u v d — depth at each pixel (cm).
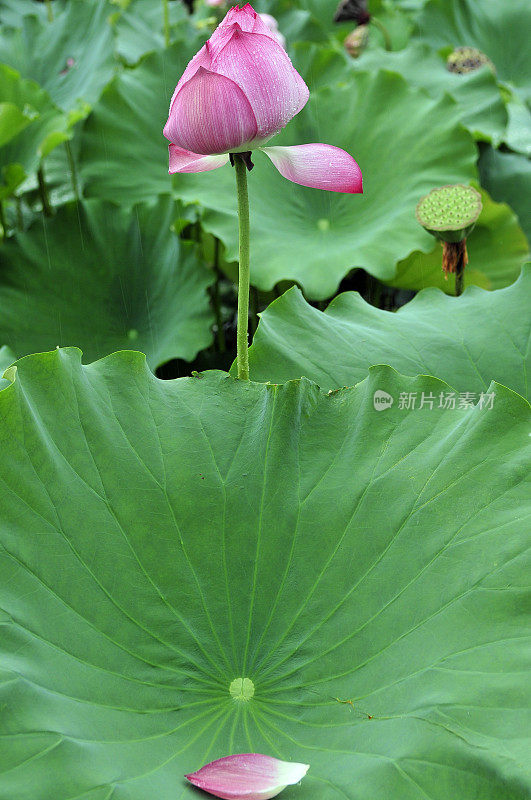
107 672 247
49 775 237
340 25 689
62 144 492
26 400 255
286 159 258
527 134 467
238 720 246
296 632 252
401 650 248
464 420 259
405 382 263
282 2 576
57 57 530
